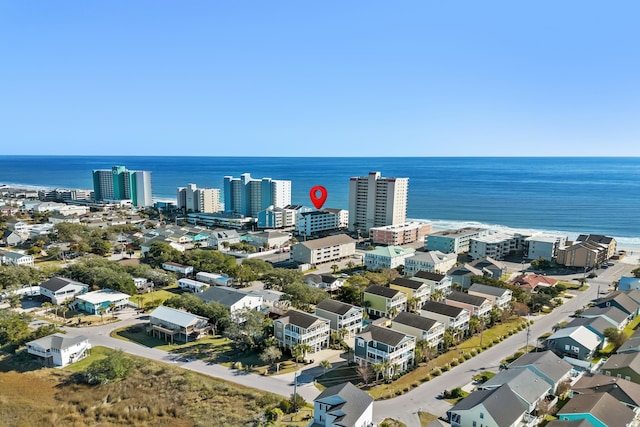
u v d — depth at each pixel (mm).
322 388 79562
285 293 123062
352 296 122562
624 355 84562
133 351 95375
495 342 100500
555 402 72688
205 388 78938
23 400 76000
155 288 141125
